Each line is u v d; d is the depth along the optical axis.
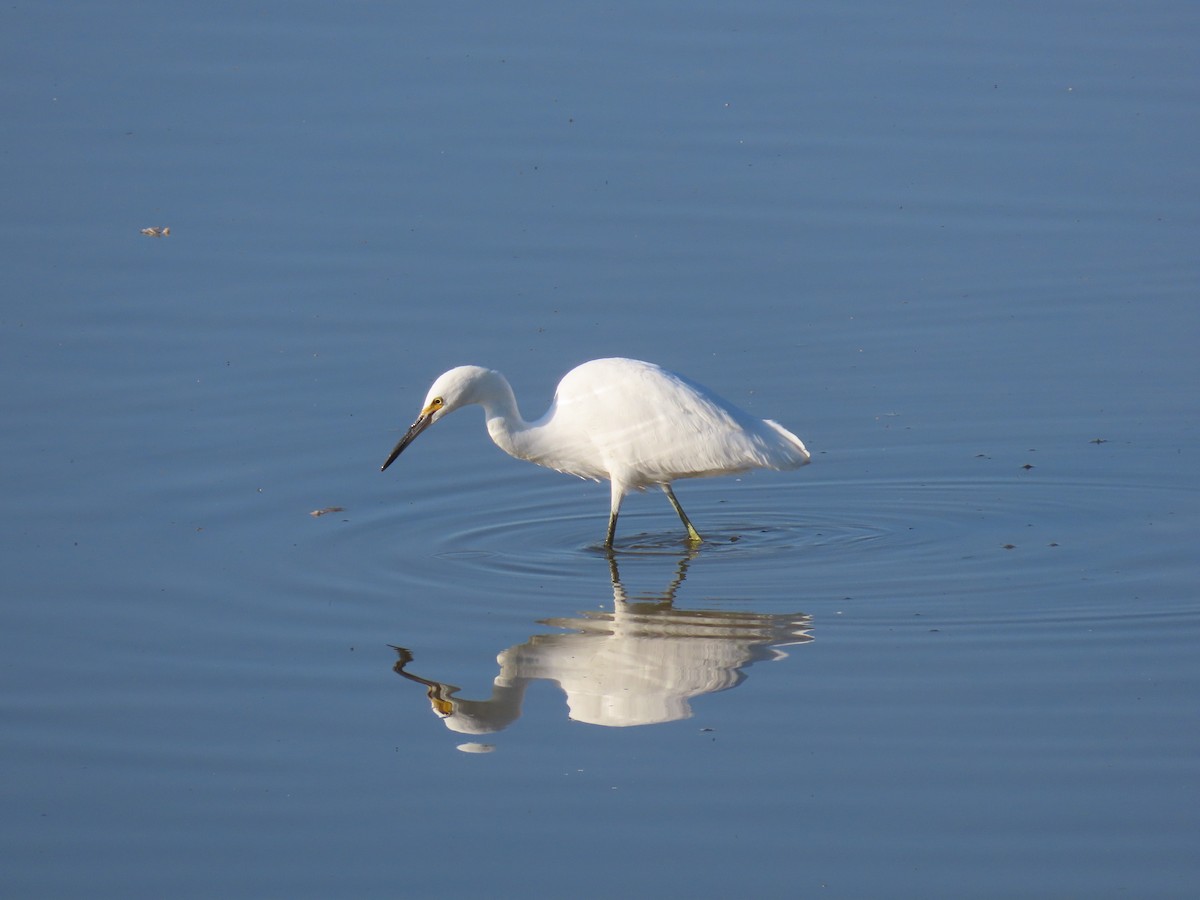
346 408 16.22
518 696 10.73
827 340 17.73
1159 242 19.84
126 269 18.98
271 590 12.59
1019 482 14.79
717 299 18.59
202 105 23.25
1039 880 8.44
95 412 15.95
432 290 18.70
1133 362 17.17
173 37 25.42
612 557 13.48
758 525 14.26
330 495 14.58
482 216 20.41
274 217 20.34
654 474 13.79
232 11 26.50
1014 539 13.59
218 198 20.80
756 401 16.47
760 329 17.95
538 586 12.77
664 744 10.02
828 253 19.66
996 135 22.56
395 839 8.97
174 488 14.52
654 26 26.06
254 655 11.40
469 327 17.89
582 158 21.91
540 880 8.55
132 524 13.79
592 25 26.08
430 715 10.48
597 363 14.12
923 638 11.56
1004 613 12.00
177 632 11.78
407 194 20.97
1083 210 20.62
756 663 11.20
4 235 19.70
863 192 21.08
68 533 13.59
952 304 18.53
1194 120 22.84
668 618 12.05
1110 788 9.32
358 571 13.01
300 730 10.27
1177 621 11.74
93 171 21.41
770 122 22.88
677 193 21.02
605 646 11.55
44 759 9.90
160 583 12.66
